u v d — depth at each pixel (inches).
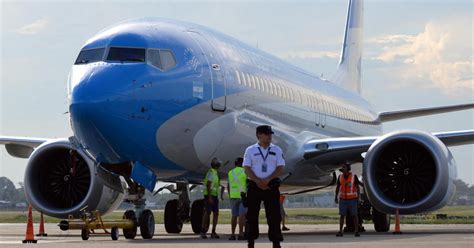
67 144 1525.6
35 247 1109.7
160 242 1283.2
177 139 1386.6
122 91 1311.5
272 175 943.7
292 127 1797.5
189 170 1464.1
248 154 948.0
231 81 1517.0
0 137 1736.0
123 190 1413.6
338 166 1798.7
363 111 2442.2
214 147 1471.5
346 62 2657.5
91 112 1288.1
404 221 2987.2
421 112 2226.9
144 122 1330.0
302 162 1795.0
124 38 1376.7
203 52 1466.5
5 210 6166.3
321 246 1106.7
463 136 1640.0
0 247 1112.2
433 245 1112.8
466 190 6501.0
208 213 1462.8
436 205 1517.0
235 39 1668.3
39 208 1534.2
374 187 1541.6
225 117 1488.7
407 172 1585.9
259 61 1694.1
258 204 951.0
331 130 2097.7
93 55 1371.8
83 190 1572.3
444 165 1504.7
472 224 2696.9
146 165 1379.2
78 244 1196.5
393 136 1537.9
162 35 1417.3
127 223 1387.8
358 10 2731.3
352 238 1428.4
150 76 1347.2
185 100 1389.0
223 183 1692.9
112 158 1348.4
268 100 1669.5
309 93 1950.1
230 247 1101.7
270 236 950.4
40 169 1555.1
